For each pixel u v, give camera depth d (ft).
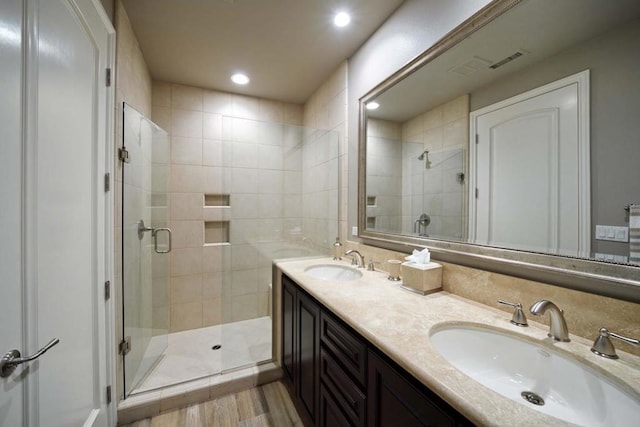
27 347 2.54
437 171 4.54
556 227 2.96
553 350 2.59
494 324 3.07
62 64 3.14
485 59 3.69
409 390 2.42
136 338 6.01
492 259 3.56
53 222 2.98
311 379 4.61
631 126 2.40
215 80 8.11
